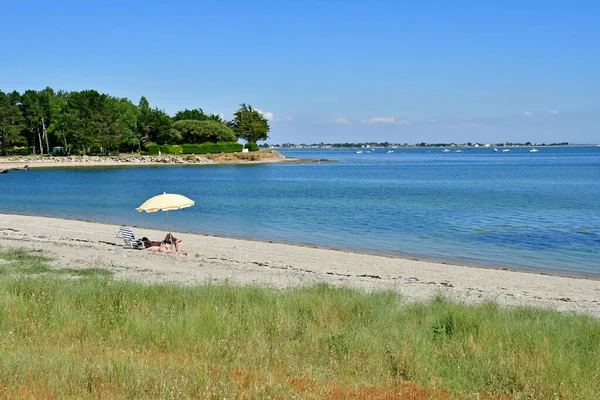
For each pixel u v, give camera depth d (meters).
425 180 86.19
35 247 22.64
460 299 15.21
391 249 26.23
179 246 24.84
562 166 139.00
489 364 8.09
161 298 12.08
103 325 9.33
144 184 73.69
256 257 22.61
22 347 7.77
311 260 22.33
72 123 122.88
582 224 34.75
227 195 57.47
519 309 13.20
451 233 31.22
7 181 77.31
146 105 153.75
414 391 6.92
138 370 6.77
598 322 11.91
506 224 34.88
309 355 8.39
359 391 6.72
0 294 11.44
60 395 6.00
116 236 27.11
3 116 122.62
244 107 174.25
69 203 47.94
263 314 10.48
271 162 153.50
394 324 10.42
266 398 6.15
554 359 8.24
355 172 112.44
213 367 7.21
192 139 153.25
